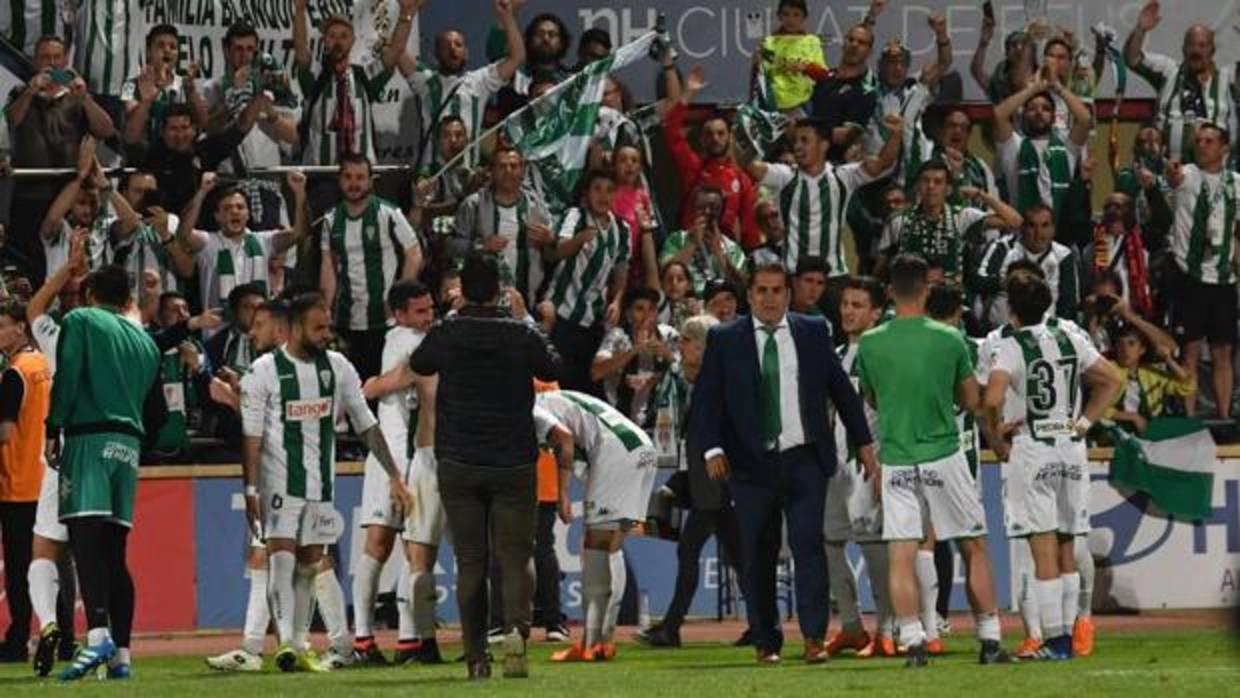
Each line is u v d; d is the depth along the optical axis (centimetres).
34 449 4341
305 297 3966
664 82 5878
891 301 4731
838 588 4147
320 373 3972
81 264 4406
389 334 4022
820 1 6144
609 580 4091
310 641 4794
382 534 4075
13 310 4303
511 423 3466
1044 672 3581
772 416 3819
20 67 5594
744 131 5734
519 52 5712
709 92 6072
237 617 5038
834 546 4144
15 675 4000
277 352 3981
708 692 3225
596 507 4069
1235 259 5794
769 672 3653
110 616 3806
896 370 3734
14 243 5269
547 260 5428
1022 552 4100
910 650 3766
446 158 5522
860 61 5912
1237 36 6234
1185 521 5472
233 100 5522
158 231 5203
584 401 4078
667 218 5953
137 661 4312
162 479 4981
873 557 4112
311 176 5534
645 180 5697
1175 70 6169
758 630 3903
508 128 5547
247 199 5447
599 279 5419
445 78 5684
